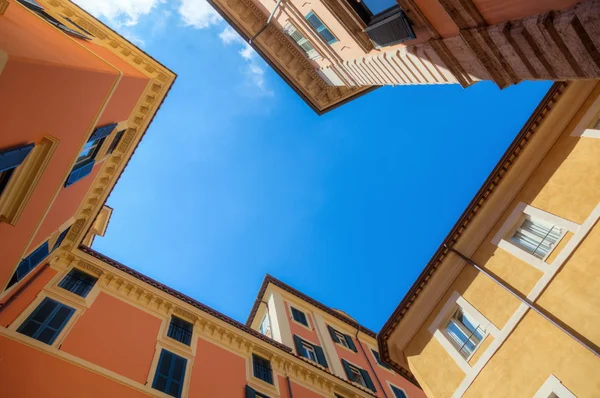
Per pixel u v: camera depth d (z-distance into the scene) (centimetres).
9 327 1066
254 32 1831
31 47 678
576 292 1004
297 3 1432
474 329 1236
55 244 1334
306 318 2594
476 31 698
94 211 1496
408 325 1437
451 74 955
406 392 2352
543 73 650
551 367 977
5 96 623
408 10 878
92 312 1331
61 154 951
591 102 1231
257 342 1802
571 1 523
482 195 1361
